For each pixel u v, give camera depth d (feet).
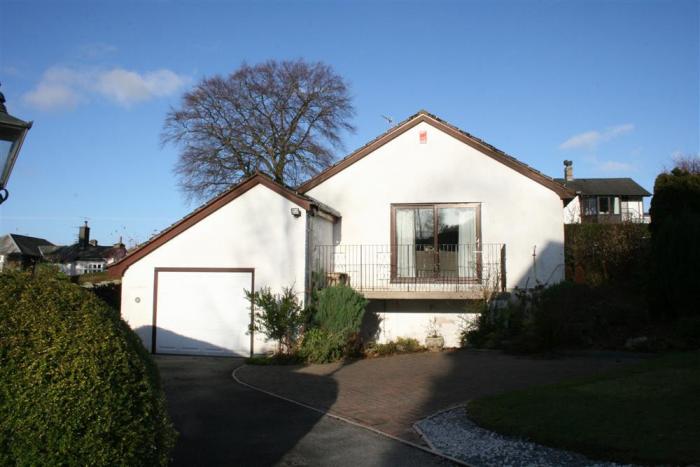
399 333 53.52
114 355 14.44
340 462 21.29
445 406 29.04
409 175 54.95
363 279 54.60
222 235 49.96
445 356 45.16
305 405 30.27
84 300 15.58
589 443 20.53
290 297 46.29
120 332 15.43
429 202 54.49
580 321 45.24
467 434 23.86
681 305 44.93
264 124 118.21
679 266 44.91
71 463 13.08
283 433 25.07
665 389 27.17
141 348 16.98
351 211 55.52
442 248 53.88
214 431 25.43
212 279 49.75
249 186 49.75
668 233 46.09
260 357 45.60
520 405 26.27
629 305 48.60
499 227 53.36
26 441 12.81
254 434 24.93
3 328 13.57
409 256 54.24
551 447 21.48
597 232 66.28
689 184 50.90
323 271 51.80
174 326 49.83
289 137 119.44
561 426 22.70
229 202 50.03
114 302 58.44
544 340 44.42
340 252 55.26
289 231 48.96
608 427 22.15
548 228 52.65
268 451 22.58
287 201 49.14
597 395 26.96
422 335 53.11
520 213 53.21
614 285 59.21
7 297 14.37
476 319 50.57
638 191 157.28
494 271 52.65
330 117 121.70
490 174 53.83
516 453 21.24
